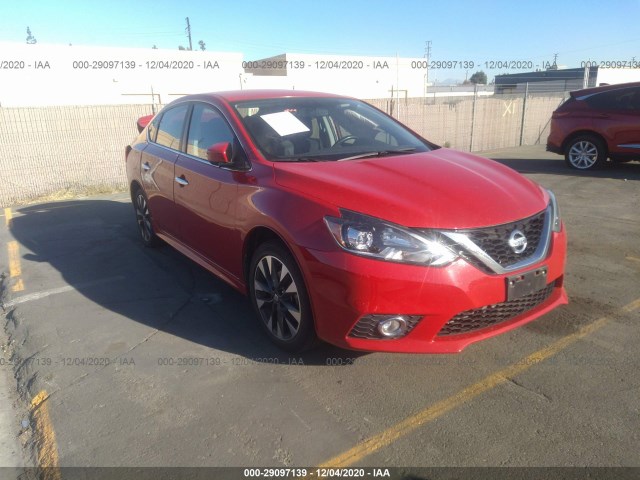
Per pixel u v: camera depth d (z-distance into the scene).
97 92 23.20
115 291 4.46
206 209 3.90
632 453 2.40
